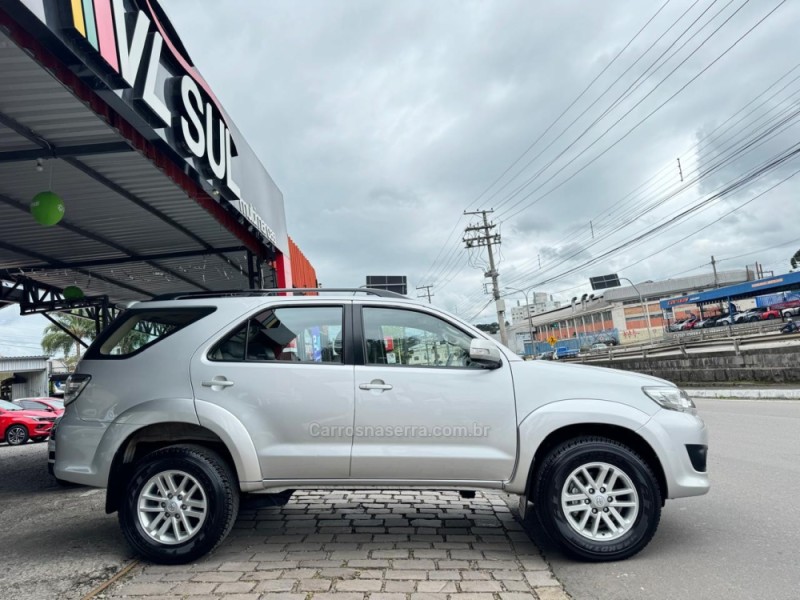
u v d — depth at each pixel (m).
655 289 98.75
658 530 4.89
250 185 9.60
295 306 4.55
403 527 5.07
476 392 4.23
